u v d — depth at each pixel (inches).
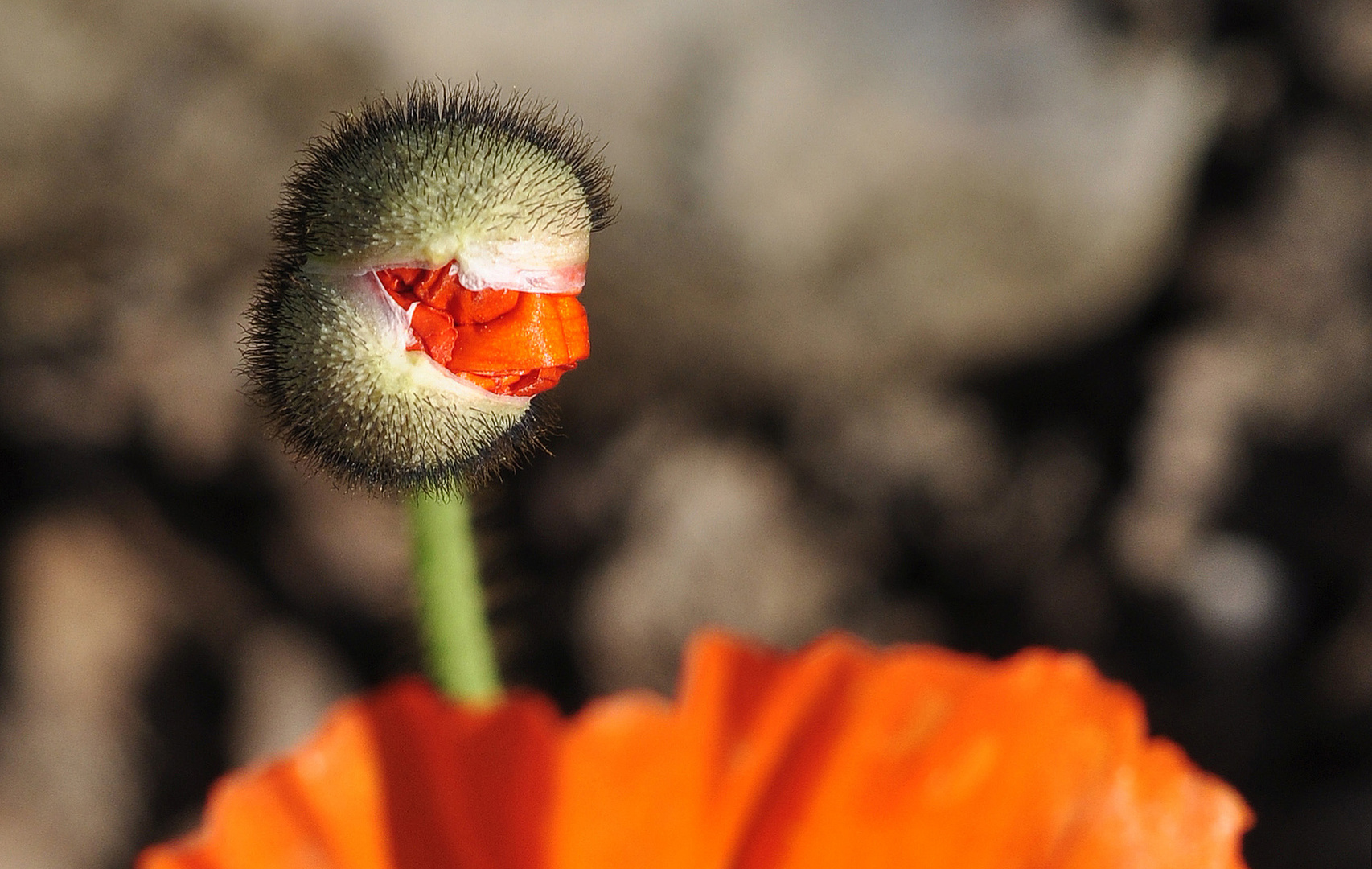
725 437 21.6
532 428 11.0
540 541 20.6
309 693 19.2
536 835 11.3
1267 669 20.2
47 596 19.0
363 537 20.3
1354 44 23.3
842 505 21.6
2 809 17.4
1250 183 23.0
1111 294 20.9
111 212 19.5
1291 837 18.8
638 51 18.0
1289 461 21.6
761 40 18.2
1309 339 22.1
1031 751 11.4
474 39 17.7
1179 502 21.4
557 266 10.7
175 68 18.0
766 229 18.9
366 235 10.7
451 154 10.7
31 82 18.1
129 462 20.5
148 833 18.1
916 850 11.3
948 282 19.9
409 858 11.3
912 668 11.5
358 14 17.6
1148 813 11.3
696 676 11.6
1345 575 20.9
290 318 10.9
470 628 11.7
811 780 11.4
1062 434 22.2
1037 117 19.1
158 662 19.2
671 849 11.4
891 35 18.7
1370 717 19.5
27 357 20.6
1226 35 23.0
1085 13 19.8
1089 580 21.2
